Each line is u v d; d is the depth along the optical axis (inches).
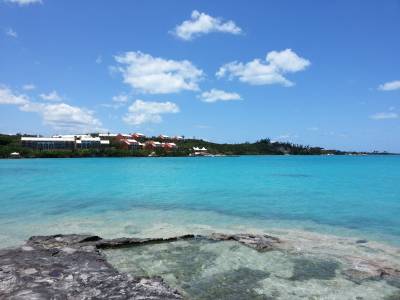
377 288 423.2
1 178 1968.5
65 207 999.0
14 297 327.9
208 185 1635.1
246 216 873.5
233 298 398.0
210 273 472.4
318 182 1780.3
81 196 1232.2
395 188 1486.2
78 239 595.2
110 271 416.8
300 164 4040.4
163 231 709.9
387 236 669.9
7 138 5826.8
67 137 6796.3
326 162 4736.7
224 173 2471.7
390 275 463.2
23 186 1560.0
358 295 404.5
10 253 480.1
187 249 577.9
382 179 1955.0
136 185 1631.4
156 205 1040.2
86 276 394.0
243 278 454.9
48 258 461.1
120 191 1385.3
